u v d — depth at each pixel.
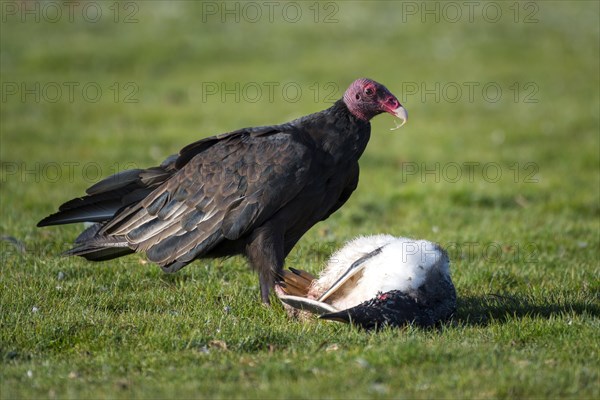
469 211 15.30
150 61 30.66
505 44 34.16
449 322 8.59
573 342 7.94
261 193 9.13
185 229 9.38
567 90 28.50
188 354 7.68
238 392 6.74
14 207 14.46
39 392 6.83
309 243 12.22
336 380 6.93
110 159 19.42
